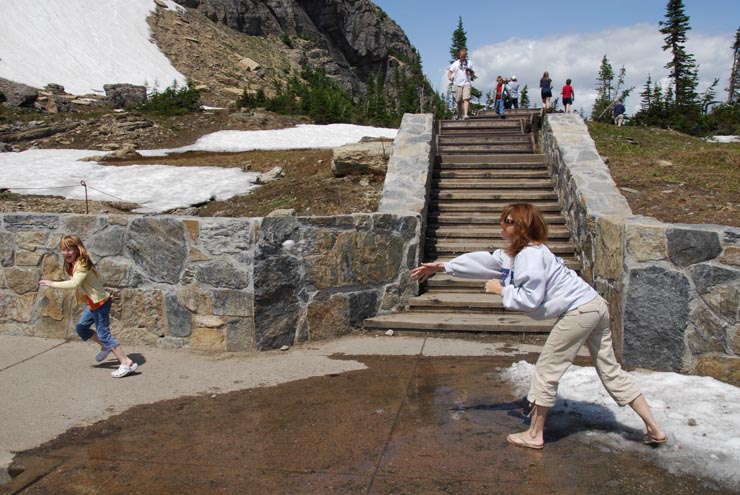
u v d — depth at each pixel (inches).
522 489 131.2
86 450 155.5
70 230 254.1
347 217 262.2
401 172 360.2
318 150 773.3
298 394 193.3
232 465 145.8
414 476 137.9
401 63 3651.6
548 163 422.9
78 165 689.6
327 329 257.8
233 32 2687.0
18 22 1798.7
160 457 150.8
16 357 235.5
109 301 214.5
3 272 263.3
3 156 780.0
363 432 162.9
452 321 264.2
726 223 322.0
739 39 2101.4
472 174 420.2
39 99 1275.8
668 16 1739.7
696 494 127.9
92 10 2110.0
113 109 1322.6
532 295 138.9
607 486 131.8
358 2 3435.0
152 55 2044.8
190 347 243.4
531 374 203.6
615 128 755.4
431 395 189.8
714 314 199.5
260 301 237.3
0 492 135.1
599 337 148.9
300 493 132.0
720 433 153.3
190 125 1081.4
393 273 282.2
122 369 212.4
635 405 148.9
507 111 757.9
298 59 2738.7
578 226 319.0
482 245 335.3
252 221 235.3
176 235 241.4
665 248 206.1
